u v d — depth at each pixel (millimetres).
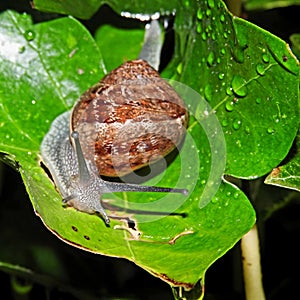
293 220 365
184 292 299
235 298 353
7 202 390
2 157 308
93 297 362
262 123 306
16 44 333
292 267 361
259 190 353
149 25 341
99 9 345
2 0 331
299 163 309
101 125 324
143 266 300
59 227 304
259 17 361
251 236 323
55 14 334
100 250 303
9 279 378
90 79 336
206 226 308
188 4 325
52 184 321
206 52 319
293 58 294
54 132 332
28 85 333
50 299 363
